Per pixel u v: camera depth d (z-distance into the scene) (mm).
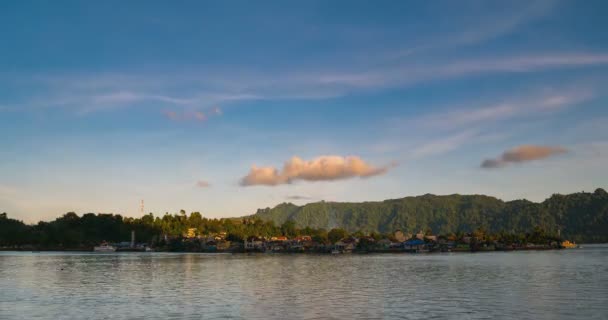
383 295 81750
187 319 59156
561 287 92562
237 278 118188
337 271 144375
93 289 92062
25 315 62062
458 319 58750
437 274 128625
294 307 68312
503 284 99250
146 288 93938
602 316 60625
